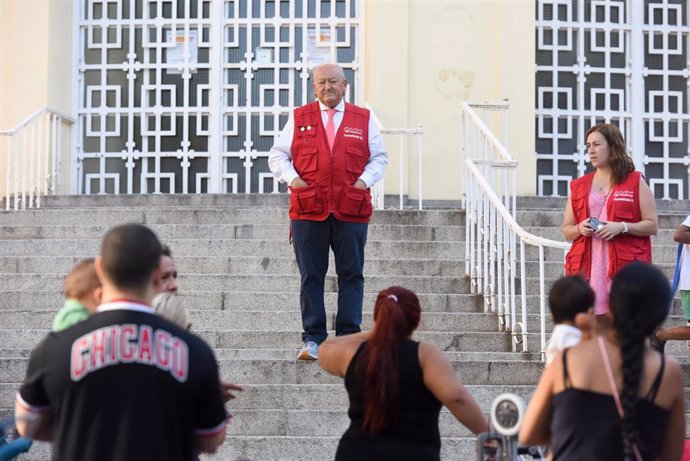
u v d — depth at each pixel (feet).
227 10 46.57
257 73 46.42
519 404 15.03
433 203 43.80
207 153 46.01
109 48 46.39
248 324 30.32
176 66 46.24
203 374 13.55
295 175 26.35
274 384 26.40
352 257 26.27
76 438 13.03
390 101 44.27
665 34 47.42
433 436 16.12
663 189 47.06
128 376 13.15
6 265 33.73
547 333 29.89
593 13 47.09
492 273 30.60
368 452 15.81
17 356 28.48
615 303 13.93
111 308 13.55
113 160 46.16
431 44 44.68
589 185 24.29
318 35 46.21
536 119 46.44
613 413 13.56
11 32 44.75
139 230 13.85
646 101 47.42
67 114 45.85
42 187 43.37
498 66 44.52
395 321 16.14
